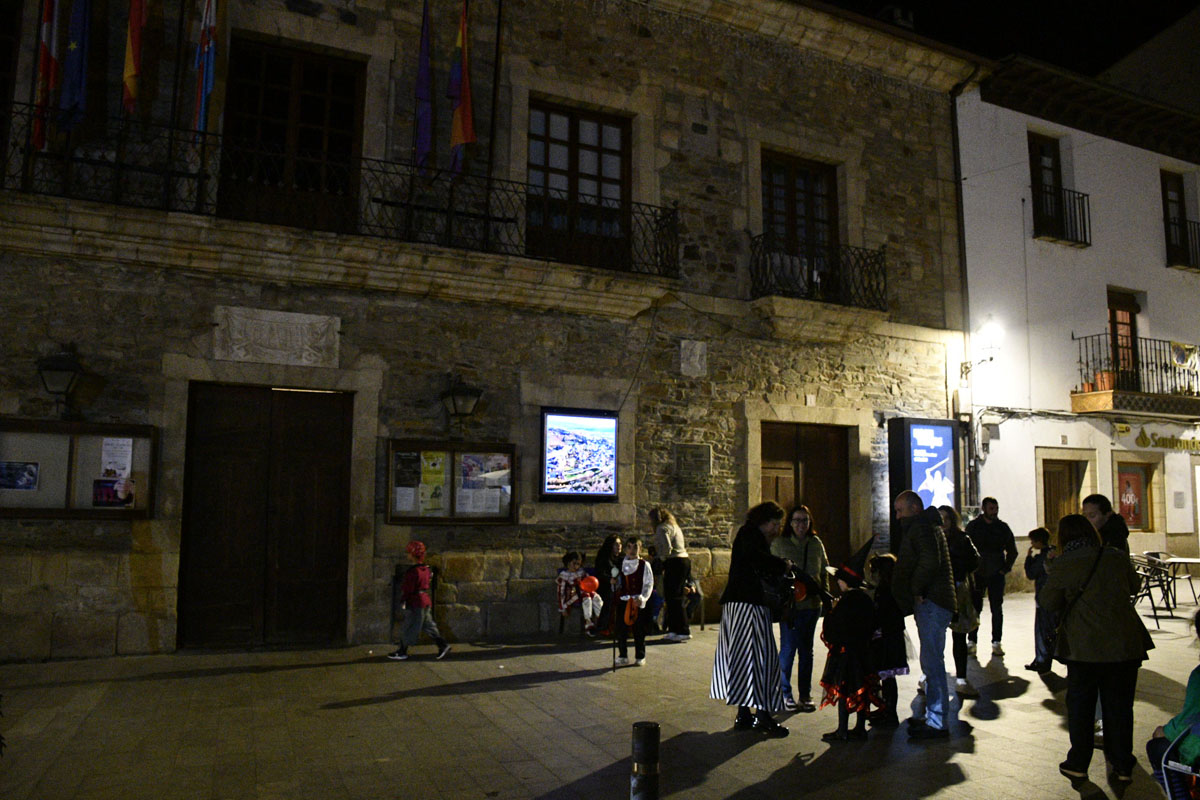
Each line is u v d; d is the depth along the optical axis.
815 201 11.77
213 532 8.05
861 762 4.94
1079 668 4.54
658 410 10.09
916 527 5.56
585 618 8.27
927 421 11.62
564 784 4.47
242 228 7.74
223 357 8.02
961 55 12.45
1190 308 15.23
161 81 8.03
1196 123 14.84
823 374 11.27
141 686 6.45
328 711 5.86
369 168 8.50
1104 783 4.59
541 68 9.78
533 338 9.45
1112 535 5.77
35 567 7.22
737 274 10.75
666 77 10.55
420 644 8.43
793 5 11.07
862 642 5.38
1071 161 14.06
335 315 8.52
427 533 8.68
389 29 9.02
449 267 8.68
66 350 7.48
